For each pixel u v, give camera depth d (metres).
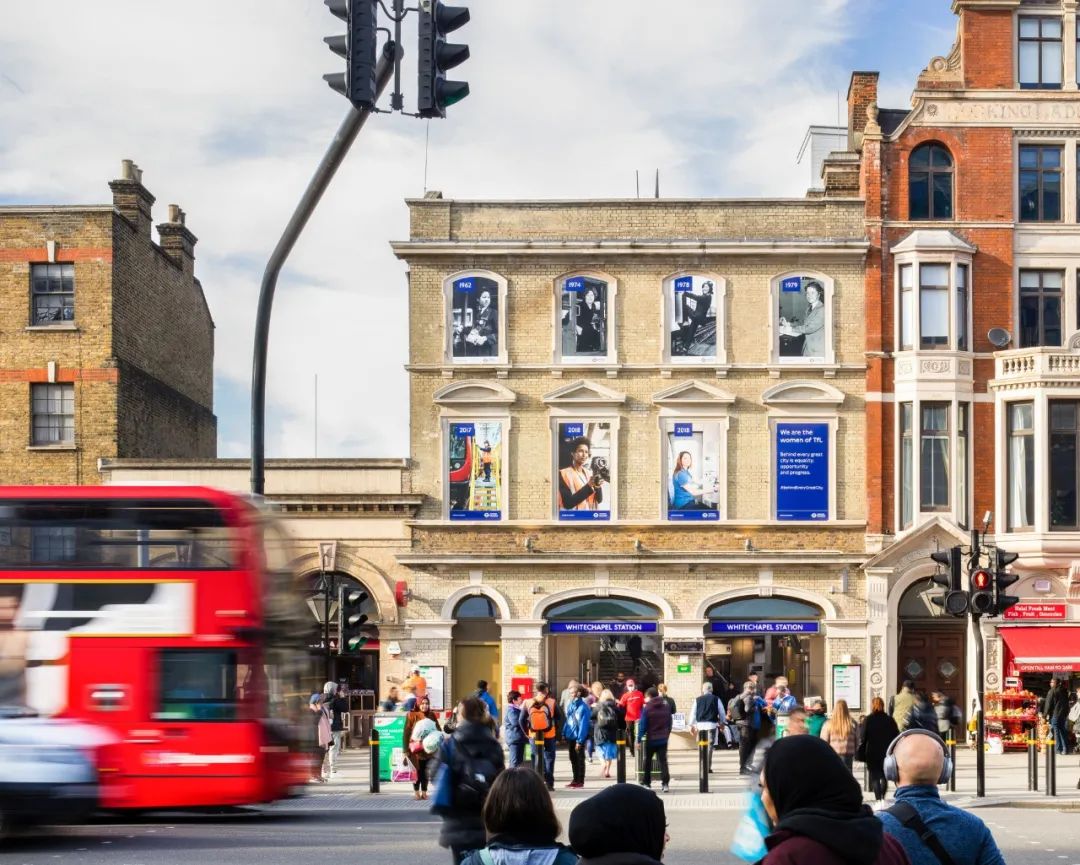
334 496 36.53
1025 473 36.16
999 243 36.88
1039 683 36.22
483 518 36.50
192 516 20.42
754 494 36.44
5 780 16.88
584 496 36.50
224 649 20.17
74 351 38.41
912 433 36.34
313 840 18.48
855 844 5.50
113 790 19.86
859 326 36.69
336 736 30.56
